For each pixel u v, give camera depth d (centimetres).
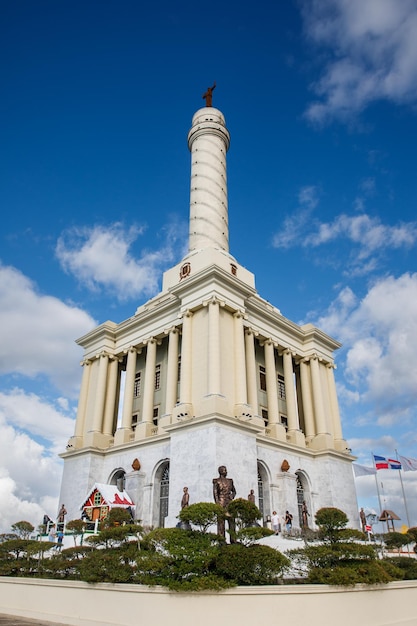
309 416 4691
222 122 5788
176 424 3500
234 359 3853
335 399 4934
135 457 4019
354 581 1753
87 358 4991
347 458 4550
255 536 1819
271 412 4234
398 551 3412
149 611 1673
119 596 1791
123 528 2136
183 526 2778
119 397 4950
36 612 2116
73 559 2339
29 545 2673
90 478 4184
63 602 2005
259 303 4747
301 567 2008
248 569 1700
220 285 3938
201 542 1756
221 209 5181
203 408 3447
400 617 1880
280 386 4853
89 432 4478
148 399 4269
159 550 1847
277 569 1722
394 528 4850
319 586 1689
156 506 3706
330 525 2142
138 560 1816
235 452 3344
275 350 4844
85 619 1870
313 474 4322
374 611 1789
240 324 3978
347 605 1716
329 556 1877
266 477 3816
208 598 1597
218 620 1562
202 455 3269
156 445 3872
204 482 3164
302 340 5050
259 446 3819
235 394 3709
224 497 2380
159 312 4484
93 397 4716
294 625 1581
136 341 4678
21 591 2280
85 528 3325
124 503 3612
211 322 3747
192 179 5441
